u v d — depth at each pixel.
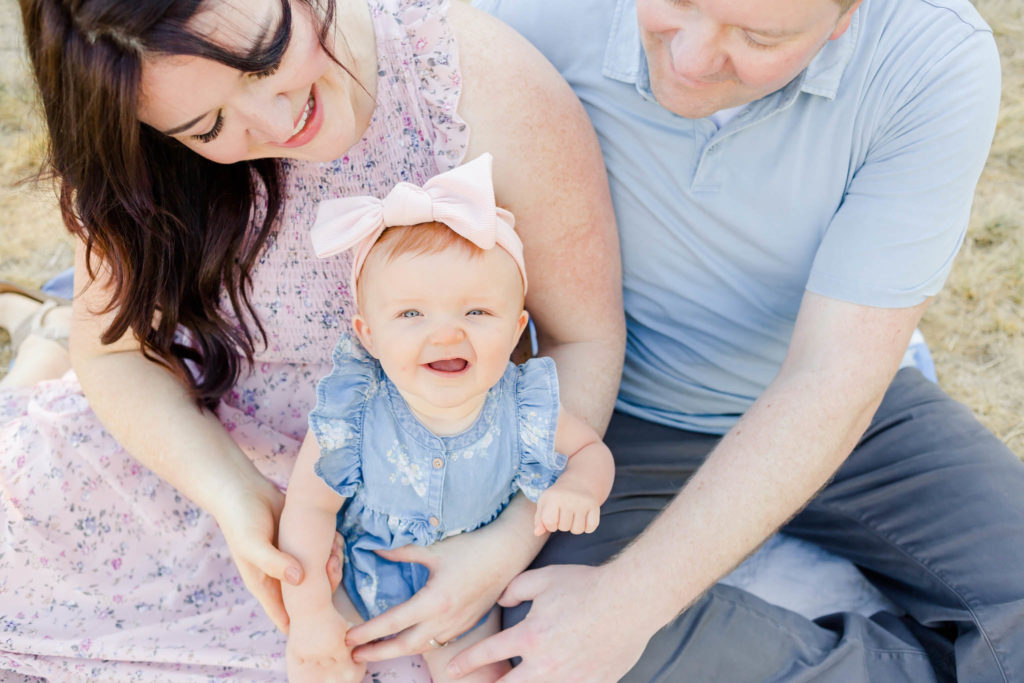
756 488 1.59
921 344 2.62
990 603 1.82
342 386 1.63
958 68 1.57
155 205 1.53
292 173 1.62
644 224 1.84
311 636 1.60
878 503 2.03
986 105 1.58
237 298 1.76
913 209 1.61
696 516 1.60
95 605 1.78
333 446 1.61
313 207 1.66
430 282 1.45
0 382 2.63
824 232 1.75
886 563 2.06
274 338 1.83
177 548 1.85
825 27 1.36
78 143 1.34
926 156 1.59
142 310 1.68
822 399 1.62
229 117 1.30
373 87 1.56
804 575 2.18
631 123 1.75
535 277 1.73
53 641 1.71
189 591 1.82
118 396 1.78
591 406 1.78
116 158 1.36
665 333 1.98
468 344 1.47
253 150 1.42
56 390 1.94
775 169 1.69
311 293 1.76
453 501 1.64
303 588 1.60
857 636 1.80
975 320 2.96
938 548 1.92
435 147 1.62
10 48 3.49
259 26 1.21
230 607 1.80
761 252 1.80
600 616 1.58
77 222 1.52
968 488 1.93
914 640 1.91
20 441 1.85
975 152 1.59
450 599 1.61
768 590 2.14
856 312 1.63
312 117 1.41
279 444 1.90
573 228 1.68
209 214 1.61
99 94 1.23
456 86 1.58
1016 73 3.54
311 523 1.63
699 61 1.41
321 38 1.31
